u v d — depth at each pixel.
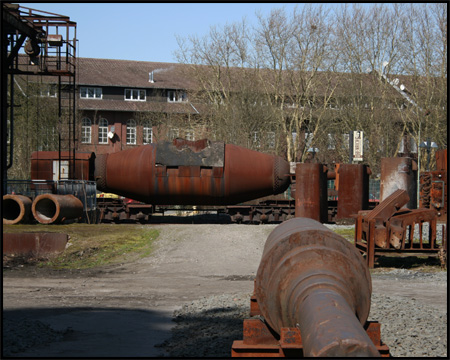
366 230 18.22
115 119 69.25
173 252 20.80
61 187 27.19
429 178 27.91
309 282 5.43
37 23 28.06
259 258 20.14
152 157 26.47
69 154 27.92
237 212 27.89
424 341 8.25
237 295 13.01
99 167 27.61
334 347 3.99
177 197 26.73
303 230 6.23
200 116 55.94
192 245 21.67
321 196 26.69
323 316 4.48
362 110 52.47
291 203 28.14
